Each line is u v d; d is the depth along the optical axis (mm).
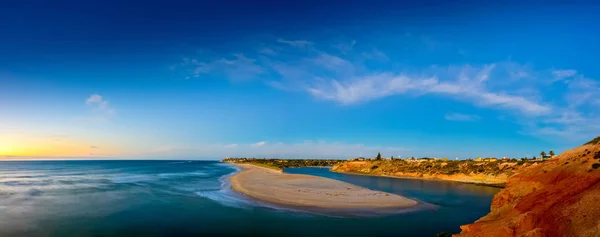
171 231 25062
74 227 25719
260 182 61531
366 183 79938
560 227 14984
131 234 24094
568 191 17422
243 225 27078
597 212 14273
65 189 50438
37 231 24312
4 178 71938
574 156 20641
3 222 26812
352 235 24734
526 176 22203
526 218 15938
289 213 31797
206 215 30844
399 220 30203
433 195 54062
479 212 36250
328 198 40250
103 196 42812
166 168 145000
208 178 78875
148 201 38906
